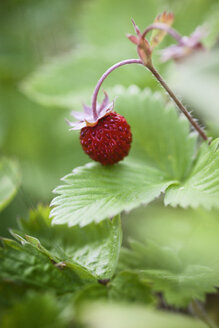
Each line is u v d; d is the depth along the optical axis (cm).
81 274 23
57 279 23
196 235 24
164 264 24
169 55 26
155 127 26
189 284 23
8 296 22
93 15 34
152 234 24
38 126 34
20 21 40
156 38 24
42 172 31
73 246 24
